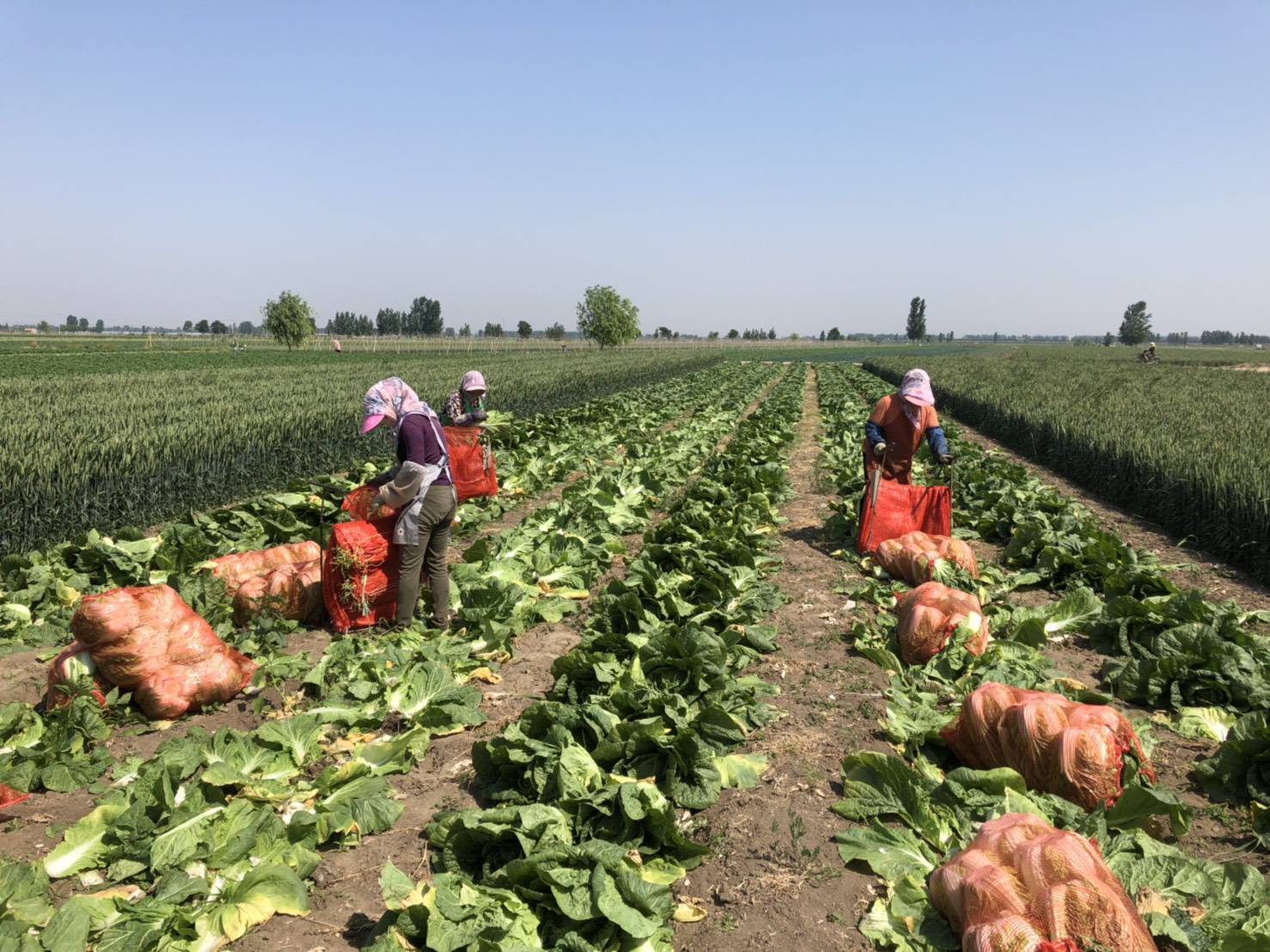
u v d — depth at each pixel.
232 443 14.15
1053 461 18.31
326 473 15.87
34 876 3.82
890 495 9.43
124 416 17.33
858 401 29.81
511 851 3.97
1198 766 4.90
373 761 5.12
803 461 18.20
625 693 5.37
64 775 4.91
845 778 4.67
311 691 6.21
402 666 6.13
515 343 130.88
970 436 24.75
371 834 4.48
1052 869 3.24
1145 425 17.92
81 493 11.16
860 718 5.72
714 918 3.84
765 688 6.05
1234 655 5.85
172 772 4.61
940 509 9.35
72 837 4.18
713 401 30.78
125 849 4.09
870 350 143.12
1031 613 7.17
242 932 3.64
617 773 4.73
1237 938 3.24
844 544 10.52
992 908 3.24
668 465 15.45
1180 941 3.23
